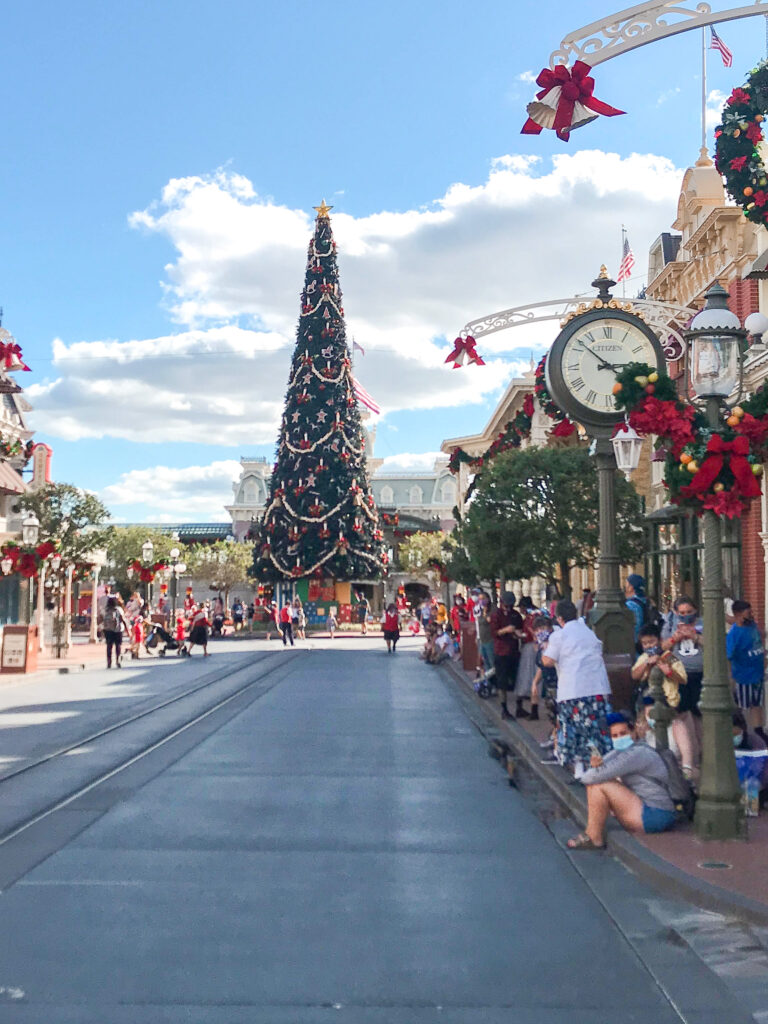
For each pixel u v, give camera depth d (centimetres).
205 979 587
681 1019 536
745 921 695
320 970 603
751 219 1330
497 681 1852
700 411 960
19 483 4409
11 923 688
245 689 2502
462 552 3588
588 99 828
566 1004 555
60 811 1052
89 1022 525
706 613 910
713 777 886
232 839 934
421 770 1325
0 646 2947
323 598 6550
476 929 682
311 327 6438
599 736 1138
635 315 1409
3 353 2195
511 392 4775
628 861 844
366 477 6556
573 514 2581
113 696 2322
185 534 11169
